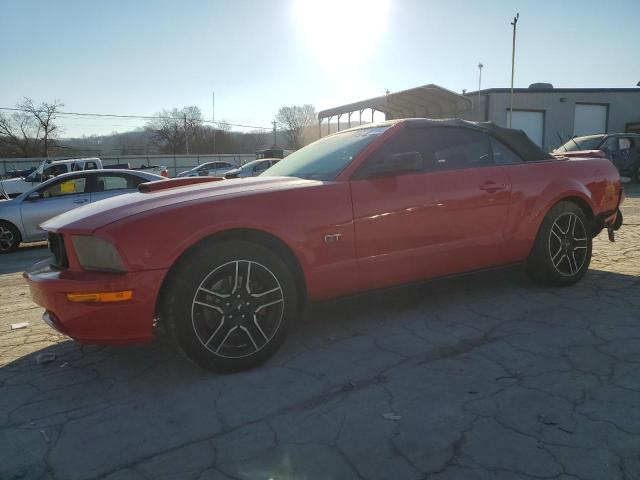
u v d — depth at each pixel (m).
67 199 9.89
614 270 4.90
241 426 2.38
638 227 7.55
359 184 3.33
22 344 3.71
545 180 4.13
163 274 2.71
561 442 2.13
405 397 2.58
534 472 1.95
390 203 3.38
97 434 2.37
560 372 2.77
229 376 2.93
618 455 2.03
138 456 2.18
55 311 2.80
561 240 4.25
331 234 3.17
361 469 2.01
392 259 3.42
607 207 4.58
